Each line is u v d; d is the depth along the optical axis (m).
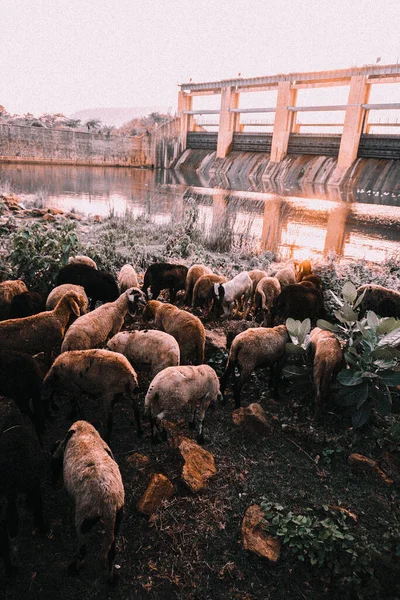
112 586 3.26
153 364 5.29
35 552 3.50
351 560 3.46
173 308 6.38
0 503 3.30
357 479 4.37
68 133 63.91
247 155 63.38
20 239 8.60
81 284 7.84
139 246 13.67
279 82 55.78
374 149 47.56
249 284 8.43
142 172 62.19
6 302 6.80
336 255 15.06
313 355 5.57
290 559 3.52
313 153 54.06
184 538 3.65
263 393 5.80
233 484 4.24
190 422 5.05
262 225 22.53
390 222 25.78
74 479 3.34
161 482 4.07
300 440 4.91
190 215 16.48
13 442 3.54
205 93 70.56
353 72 47.12
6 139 57.25
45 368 5.68
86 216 20.88
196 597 3.23
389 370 4.96
